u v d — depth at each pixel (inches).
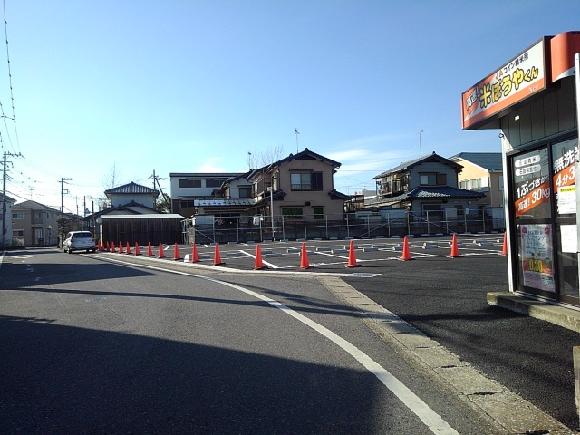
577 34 195.9
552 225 256.2
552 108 249.1
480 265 524.4
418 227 1572.3
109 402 169.0
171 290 441.7
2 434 145.4
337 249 890.1
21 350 241.4
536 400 161.2
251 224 1644.9
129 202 2299.5
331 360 212.5
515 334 235.9
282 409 159.9
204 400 168.9
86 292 451.2
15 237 3051.2
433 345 229.9
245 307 339.9
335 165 1733.5
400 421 149.5
